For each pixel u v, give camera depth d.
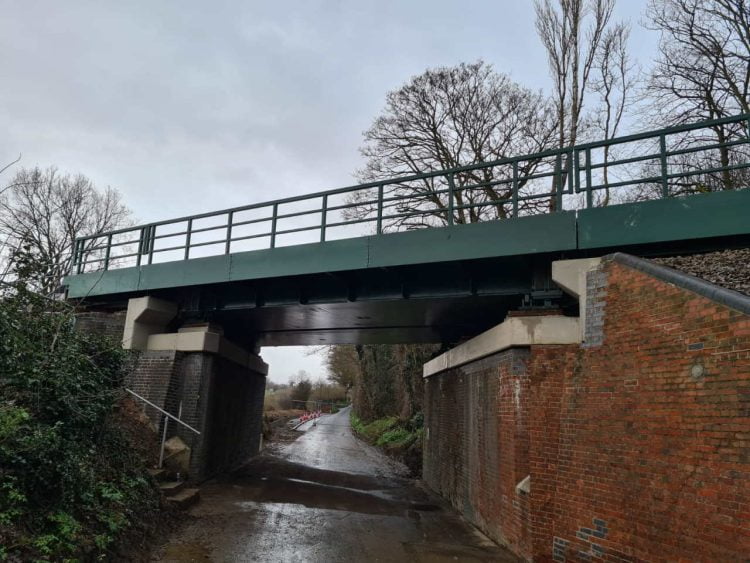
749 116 9.10
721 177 20.58
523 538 8.84
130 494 8.77
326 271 12.44
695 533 6.02
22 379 7.47
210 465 15.03
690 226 9.17
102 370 9.95
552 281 10.49
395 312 14.77
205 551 8.56
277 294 14.34
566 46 21.75
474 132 24.47
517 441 9.38
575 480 8.20
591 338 8.41
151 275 14.92
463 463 13.46
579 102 21.59
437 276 12.36
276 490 14.56
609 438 7.67
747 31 20.44
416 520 12.32
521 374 9.51
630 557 6.97
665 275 7.03
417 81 25.06
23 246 9.96
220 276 13.85
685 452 6.33
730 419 5.77
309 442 33.38
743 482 5.51
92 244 43.19
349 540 9.94
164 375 14.23
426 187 23.89
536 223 10.30
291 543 9.42
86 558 6.41
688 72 21.45
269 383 124.50
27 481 6.48
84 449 8.30
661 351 6.95
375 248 11.93
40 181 42.16
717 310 6.11
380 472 22.11
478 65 24.80
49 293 9.99
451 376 15.41
